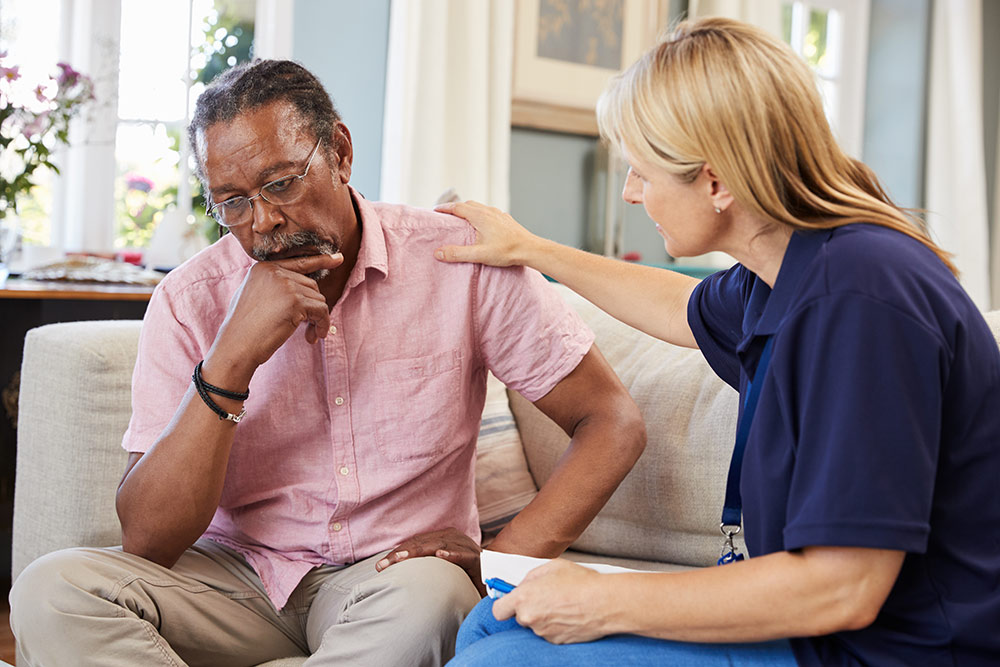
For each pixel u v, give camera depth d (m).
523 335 1.49
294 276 1.33
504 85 3.50
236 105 1.28
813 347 0.92
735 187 0.99
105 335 1.72
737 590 0.93
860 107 5.09
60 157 3.23
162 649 1.24
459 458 1.52
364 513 1.44
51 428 1.71
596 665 0.99
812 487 0.90
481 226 1.50
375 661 1.20
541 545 1.40
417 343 1.46
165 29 3.33
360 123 3.40
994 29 5.17
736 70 0.98
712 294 1.32
